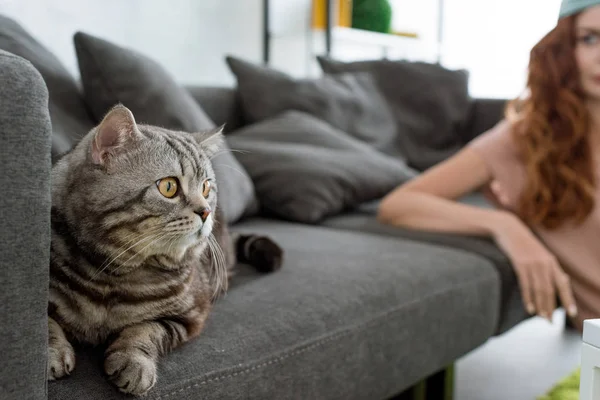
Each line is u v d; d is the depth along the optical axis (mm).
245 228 1681
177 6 2680
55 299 823
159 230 883
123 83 1433
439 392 1566
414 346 1244
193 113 1535
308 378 1014
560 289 1481
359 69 2637
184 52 2746
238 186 1635
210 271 1067
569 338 2223
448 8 3941
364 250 1464
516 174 1659
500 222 1563
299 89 2256
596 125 1565
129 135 858
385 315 1166
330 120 2258
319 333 1041
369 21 3355
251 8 3041
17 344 669
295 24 3297
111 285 855
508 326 1568
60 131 1238
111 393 776
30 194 663
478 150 1712
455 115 2652
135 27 2516
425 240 1631
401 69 2654
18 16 2064
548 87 1595
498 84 3781
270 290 1149
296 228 1711
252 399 921
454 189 1718
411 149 2545
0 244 643
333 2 3145
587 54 1461
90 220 835
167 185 896
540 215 1575
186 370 851
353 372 1105
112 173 848
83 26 2309
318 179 1812
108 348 826
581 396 728
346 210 1974
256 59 3113
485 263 1494
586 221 1548
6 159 640
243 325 992
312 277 1228
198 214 924
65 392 757
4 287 652
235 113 2221
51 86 1345
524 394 1795
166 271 907
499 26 3760
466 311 1384
